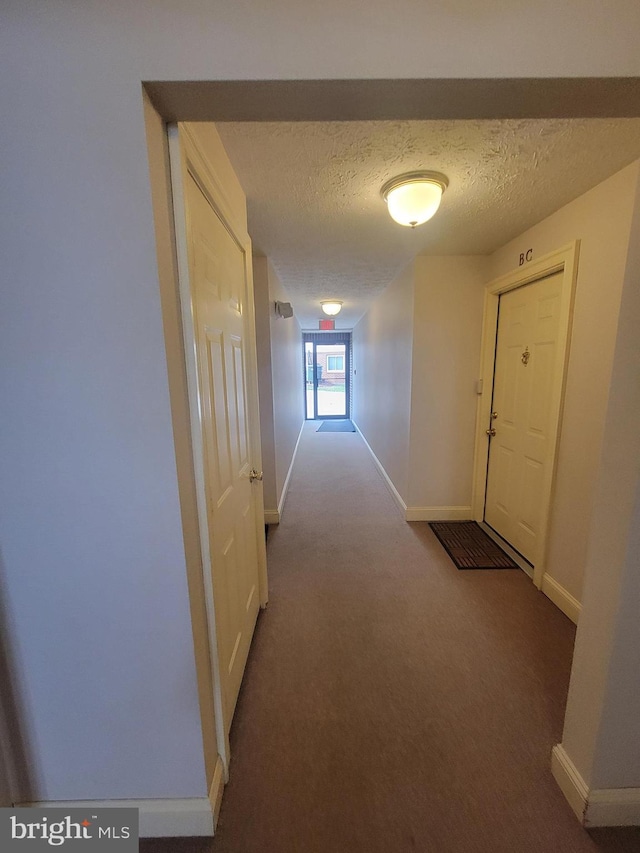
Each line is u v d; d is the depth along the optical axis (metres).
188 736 0.99
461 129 1.26
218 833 1.04
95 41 0.70
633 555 0.92
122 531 0.88
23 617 0.92
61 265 0.77
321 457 5.41
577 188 1.73
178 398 0.87
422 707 1.42
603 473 0.98
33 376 0.81
